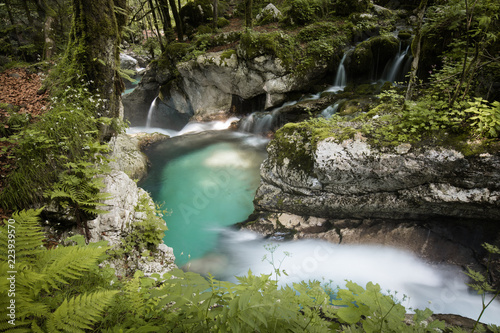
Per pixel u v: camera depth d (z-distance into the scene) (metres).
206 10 15.60
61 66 5.94
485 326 2.62
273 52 10.48
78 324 1.59
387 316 1.69
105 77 5.79
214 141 10.98
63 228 4.09
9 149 4.46
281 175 6.48
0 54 10.92
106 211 4.08
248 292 1.60
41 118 4.81
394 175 5.21
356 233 5.81
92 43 5.54
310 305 1.92
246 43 10.69
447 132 5.00
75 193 3.98
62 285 2.48
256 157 9.56
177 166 9.30
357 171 5.42
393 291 4.86
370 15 12.98
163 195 7.94
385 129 5.52
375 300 1.79
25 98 6.29
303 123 6.68
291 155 6.34
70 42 5.81
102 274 2.78
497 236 4.90
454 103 5.21
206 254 5.98
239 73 11.45
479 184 4.71
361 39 12.17
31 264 1.95
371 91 10.15
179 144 10.77
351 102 9.35
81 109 5.07
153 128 14.98
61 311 1.61
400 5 14.68
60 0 11.80
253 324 1.43
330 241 5.86
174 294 1.69
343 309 1.78
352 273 5.25
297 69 10.84
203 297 1.69
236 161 9.40
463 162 4.68
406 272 5.16
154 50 19.22
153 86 14.73
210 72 11.94
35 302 1.77
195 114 13.52
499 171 4.49
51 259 2.03
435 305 4.53
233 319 1.50
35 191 3.99
